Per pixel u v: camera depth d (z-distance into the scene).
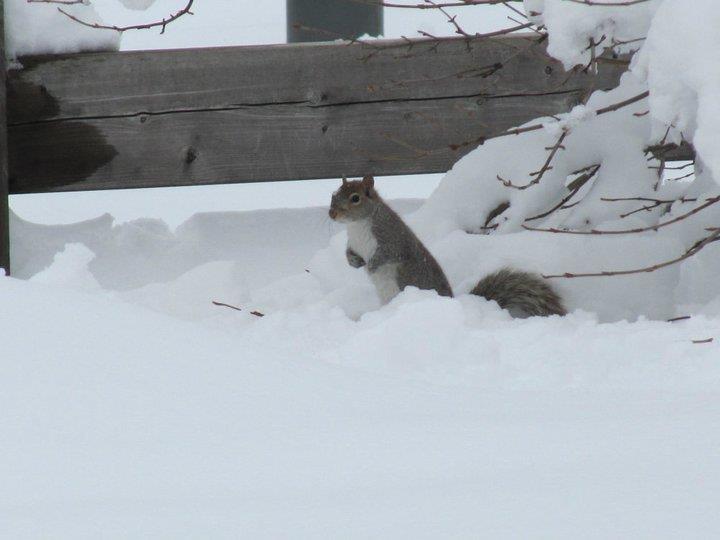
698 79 7.94
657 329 8.41
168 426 5.00
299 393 5.55
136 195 20.92
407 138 13.27
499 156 12.60
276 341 9.14
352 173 13.31
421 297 10.12
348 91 13.16
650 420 4.88
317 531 3.46
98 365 5.71
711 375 7.12
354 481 4.18
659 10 8.24
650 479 3.84
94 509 3.88
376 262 11.49
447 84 13.20
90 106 12.90
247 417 5.14
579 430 4.72
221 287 10.98
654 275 10.84
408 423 4.99
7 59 12.67
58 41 12.83
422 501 3.74
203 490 4.16
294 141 13.20
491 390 5.95
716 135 7.76
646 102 12.09
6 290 6.67
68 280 9.42
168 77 12.95
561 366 7.51
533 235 11.64
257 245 13.62
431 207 12.80
